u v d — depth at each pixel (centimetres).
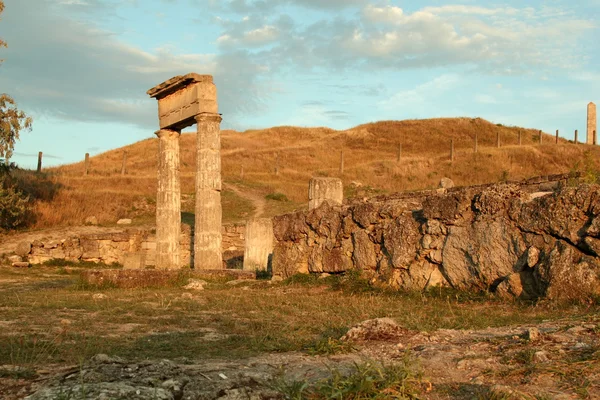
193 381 433
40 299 1201
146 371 452
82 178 4419
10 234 3045
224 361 550
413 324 729
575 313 767
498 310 863
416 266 1138
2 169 3084
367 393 418
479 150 5353
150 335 723
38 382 434
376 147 7431
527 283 924
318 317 860
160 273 1597
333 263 1347
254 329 759
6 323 827
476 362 492
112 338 698
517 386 426
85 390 390
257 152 6900
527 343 537
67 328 782
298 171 5797
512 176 4562
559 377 439
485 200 1020
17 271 2402
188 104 1928
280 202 4128
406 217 1181
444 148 7206
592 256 852
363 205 1289
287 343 635
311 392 430
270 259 1964
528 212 948
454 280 1058
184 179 4728
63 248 2702
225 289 1434
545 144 5488
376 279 1217
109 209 3688
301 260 1454
